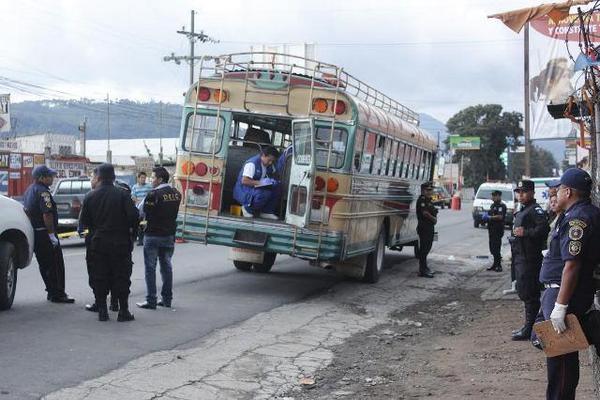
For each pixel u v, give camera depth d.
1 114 31.84
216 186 11.23
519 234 8.18
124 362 6.88
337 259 10.84
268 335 8.59
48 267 9.57
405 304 11.59
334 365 7.45
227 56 11.34
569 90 11.24
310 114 10.85
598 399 5.41
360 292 12.35
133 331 8.20
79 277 12.17
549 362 4.92
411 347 8.48
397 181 14.47
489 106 89.81
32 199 9.43
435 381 6.82
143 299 10.35
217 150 11.24
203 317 9.31
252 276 13.49
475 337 8.92
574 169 4.88
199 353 7.48
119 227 8.53
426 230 14.75
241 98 11.16
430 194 14.79
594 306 4.85
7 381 6.05
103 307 8.62
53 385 6.00
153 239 9.53
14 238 9.15
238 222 11.04
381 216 13.38
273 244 10.91
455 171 82.25
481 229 31.33
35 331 7.92
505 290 12.68
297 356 7.71
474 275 15.56
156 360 7.05
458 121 91.12
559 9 9.89
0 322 8.31
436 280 14.45
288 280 13.23
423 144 16.45
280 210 11.60
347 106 10.78
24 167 29.45
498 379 6.70
